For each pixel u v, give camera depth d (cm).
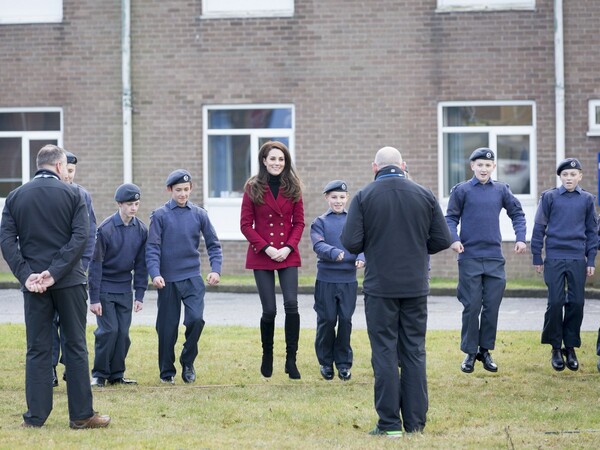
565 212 1284
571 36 2431
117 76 2544
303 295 2272
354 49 2481
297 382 1220
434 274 2483
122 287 1228
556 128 2433
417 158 2477
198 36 2522
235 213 2539
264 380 1231
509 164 2467
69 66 2555
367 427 972
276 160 1153
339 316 1241
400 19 2469
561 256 1282
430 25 2464
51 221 956
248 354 1398
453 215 1270
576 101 2433
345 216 1269
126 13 2522
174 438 903
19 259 952
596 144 2431
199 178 2534
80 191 1064
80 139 2556
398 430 933
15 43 2569
